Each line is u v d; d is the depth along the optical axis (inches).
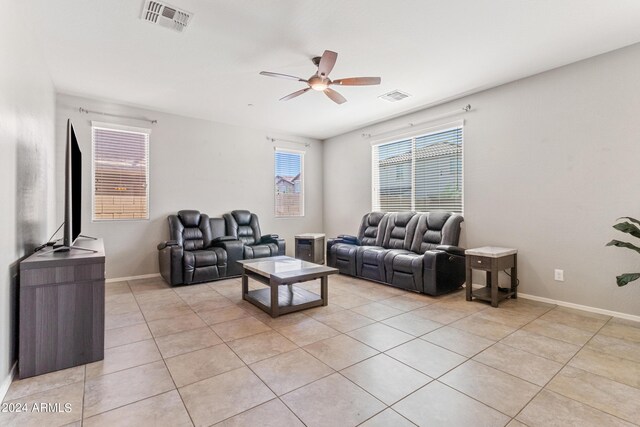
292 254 255.6
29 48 97.4
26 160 93.6
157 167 192.5
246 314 123.7
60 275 81.2
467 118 165.6
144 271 187.9
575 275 129.0
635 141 114.3
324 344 96.3
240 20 99.4
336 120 212.7
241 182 227.3
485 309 129.6
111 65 130.3
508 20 99.7
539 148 138.6
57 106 161.2
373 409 65.1
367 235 206.8
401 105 180.4
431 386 73.5
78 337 83.4
